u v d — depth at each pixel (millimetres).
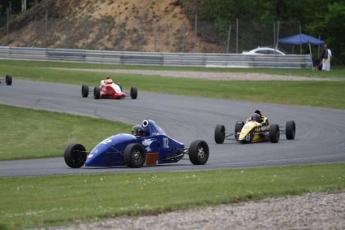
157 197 47344
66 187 52469
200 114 122125
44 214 42000
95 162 65500
